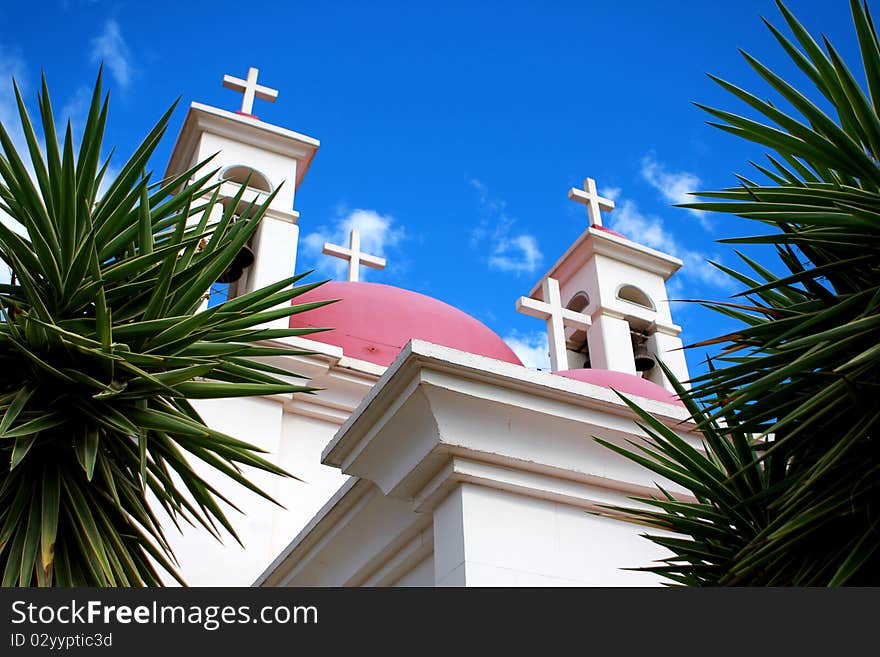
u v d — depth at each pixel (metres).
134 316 5.04
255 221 5.18
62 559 4.47
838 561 3.42
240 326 5.11
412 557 6.11
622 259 13.29
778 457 3.84
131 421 4.63
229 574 9.20
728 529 3.86
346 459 6.10
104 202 5.30
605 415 5.91
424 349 5.38
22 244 4.89
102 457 4.56
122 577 4.35
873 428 3.43
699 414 3.74
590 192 14.10
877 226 3.49
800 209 3.70
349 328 11.10
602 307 12.52
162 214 5.58
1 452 4.57
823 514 3.32
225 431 9.86
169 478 4.89
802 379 3.59
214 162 11.84
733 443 4.25
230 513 9.53
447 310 11.91
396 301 11.64
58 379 4.57
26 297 4.99
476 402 5.54
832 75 3.72
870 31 3.67
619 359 12.10
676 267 13.52
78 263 4.83
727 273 4.28
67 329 4.71
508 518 5.54
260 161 12.07
